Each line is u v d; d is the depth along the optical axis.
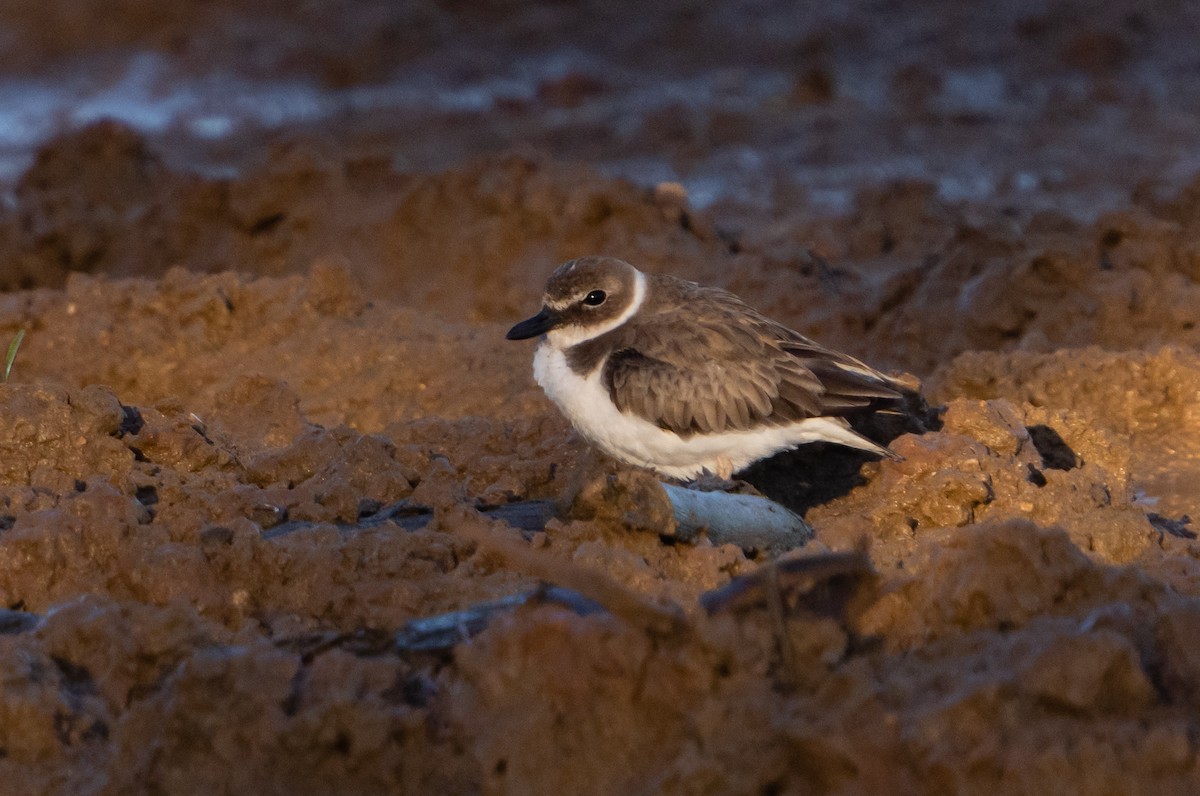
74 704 8.72
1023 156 26.73
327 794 8.23
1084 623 8.42
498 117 30.91
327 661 8.66
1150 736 7.60
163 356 16.59
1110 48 32.09
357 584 9.94
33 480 11.41
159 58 35.16
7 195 25.67
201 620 9.50
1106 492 11.88
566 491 11.20
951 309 17.56
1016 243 18.23
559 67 34.31
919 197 21.31
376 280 20.34
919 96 30.53
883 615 9.23
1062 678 7.87
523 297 19.16
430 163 27.52
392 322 17.08
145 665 9.03
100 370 16.45
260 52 35.06
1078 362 14.71
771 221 22.97
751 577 8.70
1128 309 16.83
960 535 9.38
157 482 11.43
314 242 21.11
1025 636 8.35
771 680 8.35
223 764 8.23
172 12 37.28
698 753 7.95
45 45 36.09
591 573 8.50
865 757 7.73
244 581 9.99
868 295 18.64
